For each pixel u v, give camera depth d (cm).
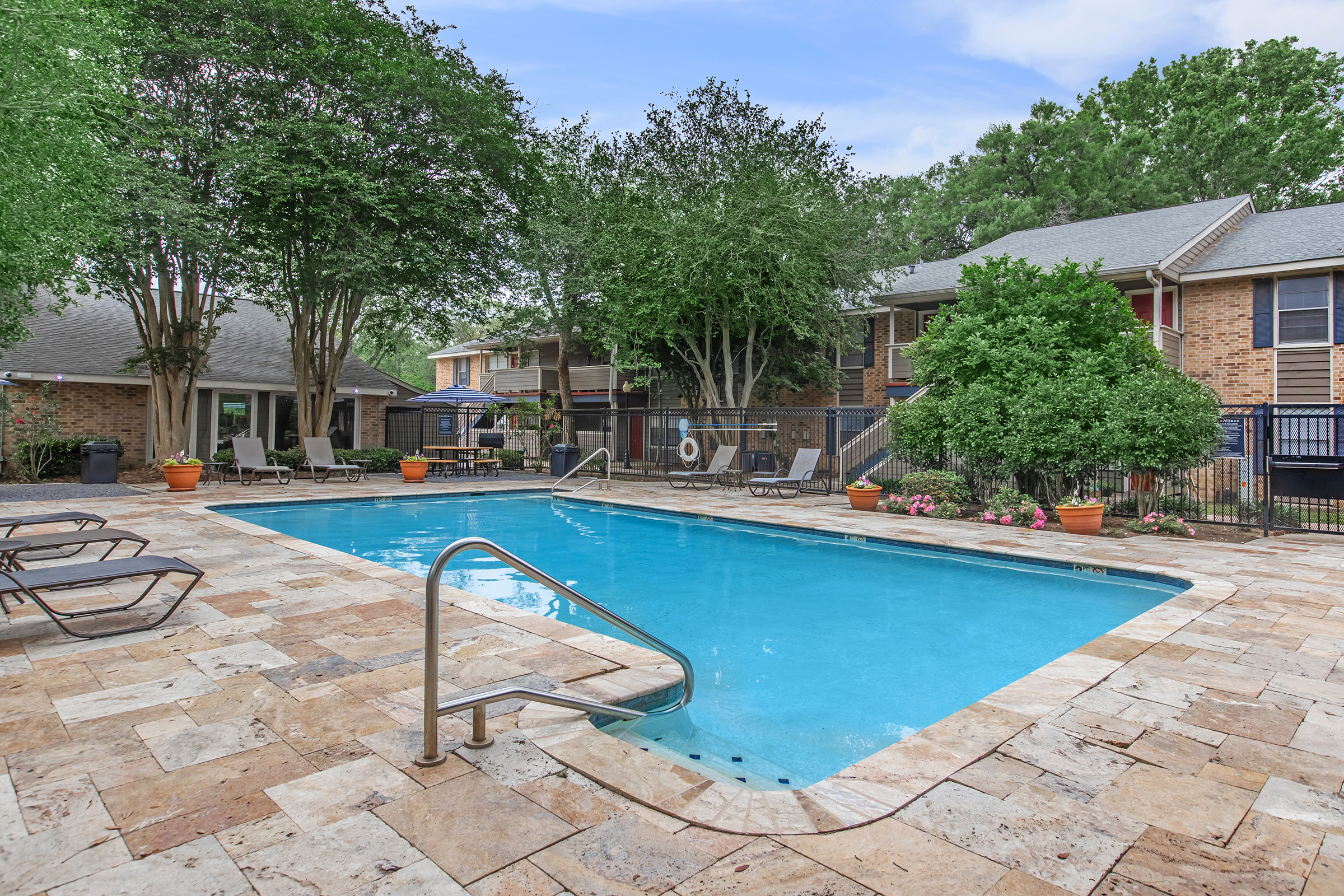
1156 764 258
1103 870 190
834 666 442
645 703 327
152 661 365
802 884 182
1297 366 1384
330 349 1747
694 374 1991
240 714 296
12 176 874
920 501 1054
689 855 196
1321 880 186
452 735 277
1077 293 1093
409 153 1535
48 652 380
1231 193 2562
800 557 801
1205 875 188
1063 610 577
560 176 1781
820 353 1917
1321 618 474
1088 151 2578
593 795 231
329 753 259
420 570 704
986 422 1020
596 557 803
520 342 2177
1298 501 1058
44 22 863
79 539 505
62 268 1111
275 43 1388
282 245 1518
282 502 1150
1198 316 1504
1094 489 1062
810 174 1508
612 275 1673
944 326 1225
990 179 2761
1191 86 2744
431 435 2314
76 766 247
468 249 1691
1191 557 707
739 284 1511
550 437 2131
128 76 1149
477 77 1562
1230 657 389
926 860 194
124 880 181
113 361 1722
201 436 1858
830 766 301
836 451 1692
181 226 1289
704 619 552
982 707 316
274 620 448
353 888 178
